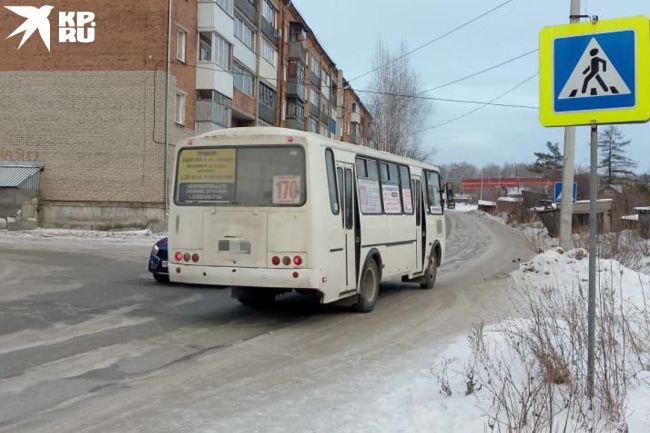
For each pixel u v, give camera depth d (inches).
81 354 294.4
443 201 622.5
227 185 376.8
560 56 193.3
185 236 382.3
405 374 258.1
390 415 202.1
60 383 246.5
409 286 589.0
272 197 367.6
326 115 2650.1
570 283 462.3
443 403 206.7
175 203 386.3
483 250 1055.6
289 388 240.7
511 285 553.3
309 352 305.0
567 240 622.5
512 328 300.4
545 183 2942.9
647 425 168.6
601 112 188.1
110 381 250.2
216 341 329.7
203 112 1300.4
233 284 370.9
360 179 428.5
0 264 659.4
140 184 1186.0
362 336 344.8
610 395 181.9
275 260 364.5
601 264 494.3
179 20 1228.5
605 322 254.4
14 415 208.7
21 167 1194.0
